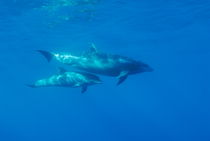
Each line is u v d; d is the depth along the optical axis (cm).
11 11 2044
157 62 6028
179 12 2559
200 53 5512
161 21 2831
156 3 2231
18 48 3347
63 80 930
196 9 2506
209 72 8606
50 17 2312
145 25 2925
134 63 908
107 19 2566
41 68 4872
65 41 3228
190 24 3112
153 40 3797
